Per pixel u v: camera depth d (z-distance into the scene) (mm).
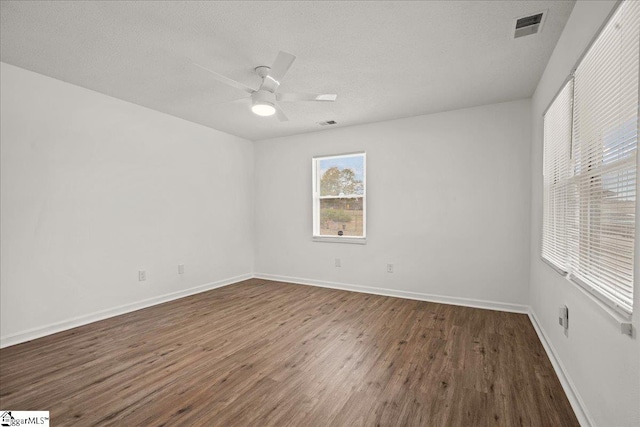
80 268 3221
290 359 2467
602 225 1568
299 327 3164
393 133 4316
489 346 2693
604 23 1447
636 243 1179
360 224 4676
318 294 4449
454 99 3568
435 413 1799
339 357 2498
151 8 1993
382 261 4414
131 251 3691
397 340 2830
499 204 3709
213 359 2467
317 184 5059
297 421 1729
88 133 3287
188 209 4395
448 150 3973
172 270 4172
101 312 3389
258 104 2717
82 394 1980
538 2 1923
